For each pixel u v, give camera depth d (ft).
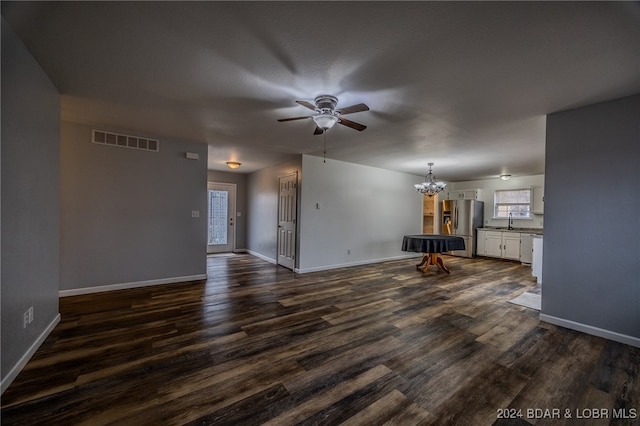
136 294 12.21
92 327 8.80
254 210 24.12
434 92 7.94
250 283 14.58
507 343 8.16
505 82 7.32
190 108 9.48
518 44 5.71
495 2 4.56
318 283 14.78
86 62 6.66
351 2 4.62
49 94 7.52
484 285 14.74
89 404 5.37
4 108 5.35
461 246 17.95
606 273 8.47
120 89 8.05
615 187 8.30
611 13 4.74
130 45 5.96
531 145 13.48
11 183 5.68
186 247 14.53
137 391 5.78
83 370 6.48
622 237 8.20
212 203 24.40
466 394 5.85
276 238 20.04
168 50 6.13
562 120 9.29
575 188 9.04
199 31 5.46
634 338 7.99
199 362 6.94
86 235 11.96
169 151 13.84
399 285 14.60
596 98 8.24
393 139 12.87
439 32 5.36
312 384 6.13
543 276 9.79
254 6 4.76
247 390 5.89
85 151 11.82
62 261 11.51
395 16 4.94
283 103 8.93
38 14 4.99
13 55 5.58
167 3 4.70
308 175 17.24
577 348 7.85
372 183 20.83
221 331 8.74
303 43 5.80
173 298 11.80
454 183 28.02
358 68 6.73
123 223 12.78
